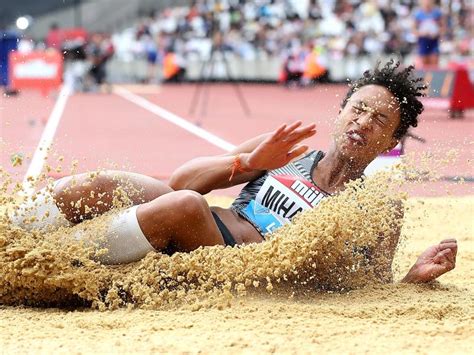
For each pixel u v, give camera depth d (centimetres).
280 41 9931
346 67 9212
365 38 9112
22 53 6444
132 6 11388
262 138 1424
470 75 5391
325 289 1301
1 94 6881
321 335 1050
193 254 1233
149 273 1220
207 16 10006
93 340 1037
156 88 9169
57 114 5531
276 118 5416
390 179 1341
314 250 1247
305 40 9675
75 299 1227
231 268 1223
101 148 3638
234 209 1366
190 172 1399
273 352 981
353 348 998
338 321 1119
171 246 1261
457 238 1923
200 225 1232
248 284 1227
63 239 1242
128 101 7075
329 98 7538
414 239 1903
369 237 1290
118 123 4997
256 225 1339
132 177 1302
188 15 10381
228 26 10050
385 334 1059
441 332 1076
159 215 1218
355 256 1301
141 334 1056
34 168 2488
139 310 1187
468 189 2473
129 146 3731
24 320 1134
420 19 7706
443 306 1192
